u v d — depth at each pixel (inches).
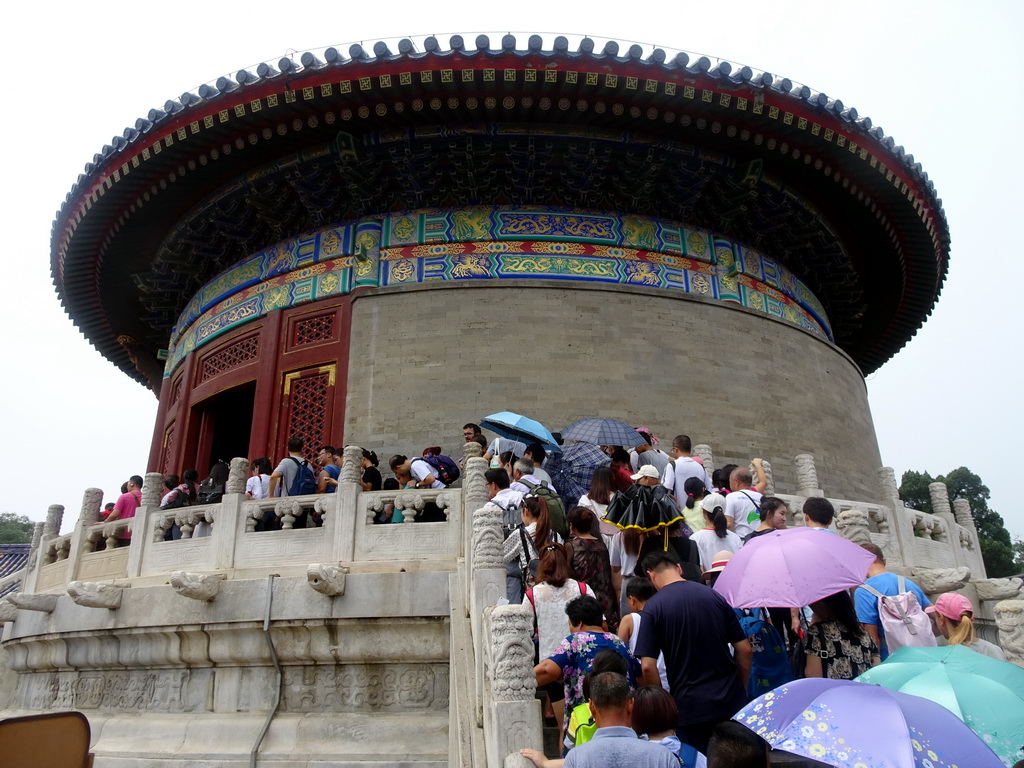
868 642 302.7
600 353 742.5
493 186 783.7
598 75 666.2
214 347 866.1
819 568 292.8
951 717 197.8
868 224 896.3
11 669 641.6
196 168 783.1
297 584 483.5
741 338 800.9
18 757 310.0
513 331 738.2
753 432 771.4
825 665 300.0
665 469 492.7
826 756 191.5
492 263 761.6
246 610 486.0
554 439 539.2
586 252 775.7
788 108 707.4
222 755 467.2
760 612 329.7
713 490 502.3
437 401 718.5
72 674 585.0
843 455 846.5
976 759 188.9
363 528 503.5
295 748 459.2
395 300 754.2
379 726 456.1
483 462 466.3
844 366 919.0
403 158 749.9
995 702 218.7
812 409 831.7
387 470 701.3
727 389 772.0
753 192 794.2
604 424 515.8
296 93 681.6
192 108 702.5
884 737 190.4
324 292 783.7
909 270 967.6
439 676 465.4
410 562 487.2
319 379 764.0
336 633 474.6
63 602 579.8
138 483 703.1
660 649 271.9
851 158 767.1
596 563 361.7
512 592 362.3
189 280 937.5
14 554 1226.6
